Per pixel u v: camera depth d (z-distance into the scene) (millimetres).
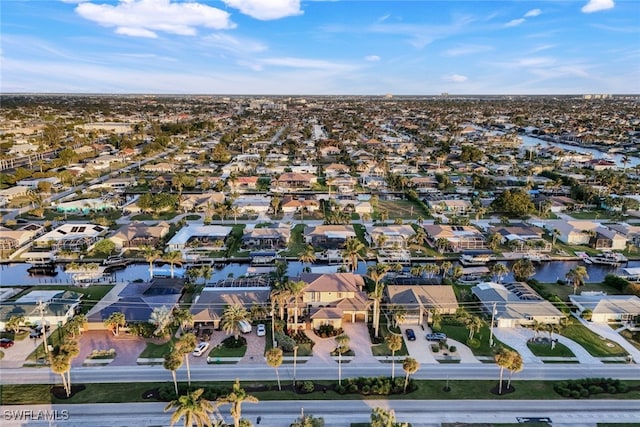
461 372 71000
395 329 83750
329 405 62719
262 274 105812
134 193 188750
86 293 97375
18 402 62594
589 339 80625
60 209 157375
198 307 86312
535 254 122312
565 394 65000
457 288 100250
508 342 79688
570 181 196375
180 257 107312
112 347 76875
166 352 75750
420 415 60781
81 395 64375
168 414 60812
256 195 187625
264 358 74312
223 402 51406
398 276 104875
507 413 61375
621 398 64688
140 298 90250
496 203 155750
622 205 160375
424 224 146500
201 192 190125
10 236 122875
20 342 78188
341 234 130000
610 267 118062
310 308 87625
